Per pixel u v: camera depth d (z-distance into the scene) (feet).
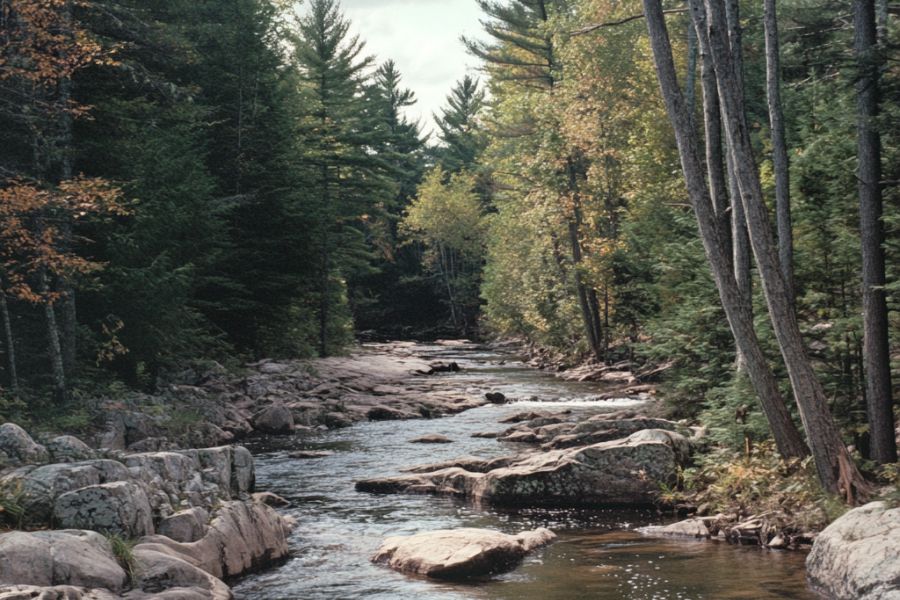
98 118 82.38
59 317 80.33
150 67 99.96
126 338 85.46
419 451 71.46
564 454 53.01
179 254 96.07
